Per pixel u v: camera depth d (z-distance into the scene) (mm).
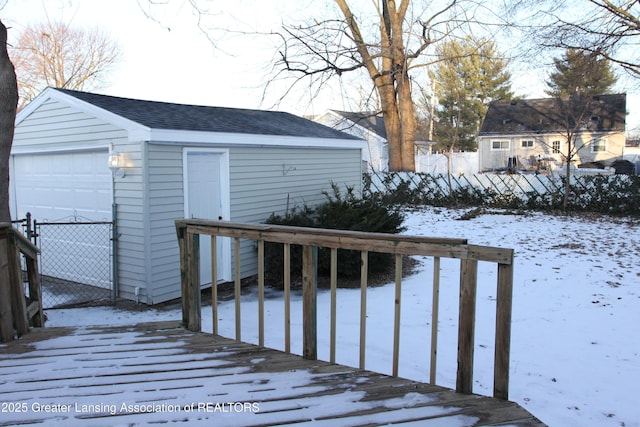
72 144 7609
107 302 7000
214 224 4047
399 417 2615
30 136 8367
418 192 18516
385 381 3170
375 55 18750
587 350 4750
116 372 3287
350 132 27094
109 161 6848
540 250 9781
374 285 7531
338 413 2658
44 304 6906
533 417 2639
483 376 4168
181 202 7086
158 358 3586
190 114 8383
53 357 3598
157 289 6836
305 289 3555
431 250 3012
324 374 3279
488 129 31359
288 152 8969
